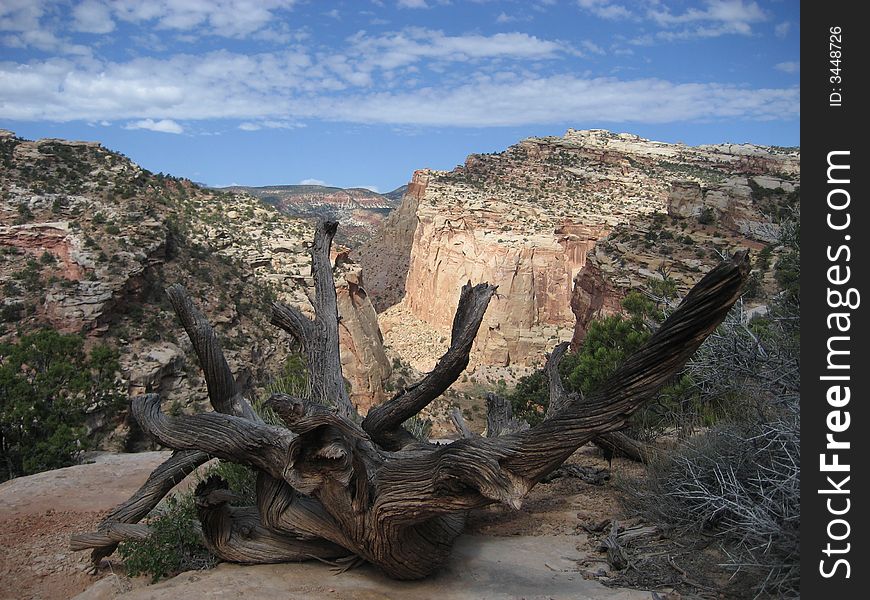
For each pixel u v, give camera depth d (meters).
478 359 82.12
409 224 129.12
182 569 6.29
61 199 46.50
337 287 58.25
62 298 37.78
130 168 56.69
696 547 5.95
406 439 7.38
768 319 7.64
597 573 5.65
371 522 5.30
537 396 18.12
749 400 7.41
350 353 57.22
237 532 6.16
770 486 5.45
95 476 11.28
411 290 103.00
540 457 4.67
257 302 50.66
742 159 111.50
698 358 7.16
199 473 9.32
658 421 9.80
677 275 37.72
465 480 4.77
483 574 5.77
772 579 4.93
